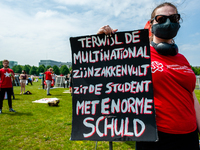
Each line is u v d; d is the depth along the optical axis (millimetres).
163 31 1456
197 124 1545
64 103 8102
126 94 1515
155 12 1592
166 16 1454
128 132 1439
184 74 1397
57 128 4449
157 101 1411
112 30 1630
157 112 1403
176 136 1339
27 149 3275
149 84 1455
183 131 1342
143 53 1528
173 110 1349
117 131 1468
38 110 6406
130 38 1580
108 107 1533
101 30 1629
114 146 3479
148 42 1526
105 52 1635
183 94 1391
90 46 1675
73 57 1696
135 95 1486
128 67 1552
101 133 1494
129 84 1522
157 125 1397
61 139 3783
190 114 1420
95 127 1519
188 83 1409
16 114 5734
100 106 1552
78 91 1621
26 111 6195
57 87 19484
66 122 4910
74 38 1716
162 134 1366
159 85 1403
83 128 1534
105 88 1575
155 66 1443
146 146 1427
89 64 1653
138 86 1490
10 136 3836
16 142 3564
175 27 1441
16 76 20125
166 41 1573
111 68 1597
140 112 1446
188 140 1357
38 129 4340
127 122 1462
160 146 1373
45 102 8156
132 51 1564
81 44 1694
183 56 1577
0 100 5820
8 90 5969
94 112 1552
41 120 5125
